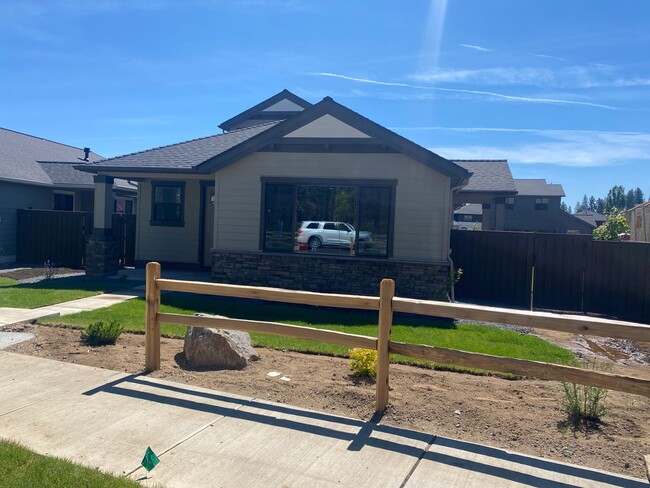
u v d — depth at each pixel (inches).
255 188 552.4
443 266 507.2
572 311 542.0
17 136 1053.8
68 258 775.1
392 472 168.7
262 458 176.7
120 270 704.4
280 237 550.0
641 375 311.9
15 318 369.4
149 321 265.1
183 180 704.4
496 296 568.1
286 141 530.9
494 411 224.8
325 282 533.3
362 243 529.7
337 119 520.4
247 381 256.1
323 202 538.9
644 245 502.6
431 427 207.2
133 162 632.4
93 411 213.0
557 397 244.2
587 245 535.5
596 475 170.2
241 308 446.3
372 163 522.3
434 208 510.6
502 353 331.0
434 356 207.3
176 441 188.4
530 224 2129.7
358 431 199.8
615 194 5009.8
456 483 162.9
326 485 159.9
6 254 790.5
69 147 1187.9
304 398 235.5
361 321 415.8
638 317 503.5
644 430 208.1
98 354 294.2
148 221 719.7
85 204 994.7
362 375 263.7
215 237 563.8
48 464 163.9
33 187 866.1
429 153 498.9
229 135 735.1
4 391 232.5
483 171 772.6
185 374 263.9
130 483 155.3
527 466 175.3
